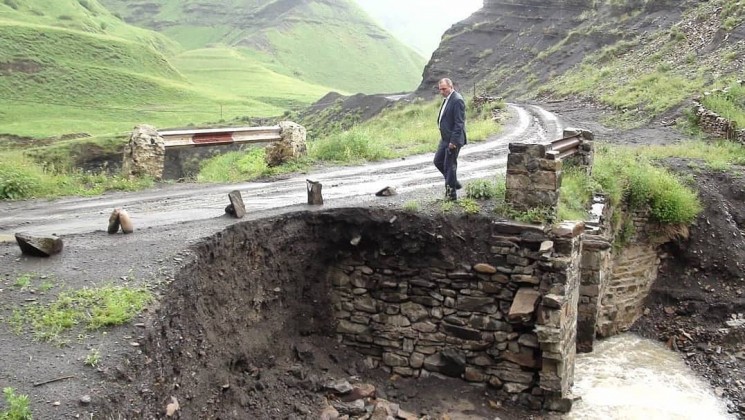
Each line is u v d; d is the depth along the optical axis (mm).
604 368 11469
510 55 59656
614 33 48094
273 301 8906
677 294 14172
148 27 190250
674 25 42156
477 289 9078
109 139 45875
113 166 44469
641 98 29641
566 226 8750
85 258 7445
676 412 9922
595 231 10945
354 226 9570
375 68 173250
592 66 43750
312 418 7801
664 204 14398
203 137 13156
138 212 9742
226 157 17859
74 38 88312
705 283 14305
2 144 50281
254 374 7949
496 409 8781
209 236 8062
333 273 9781
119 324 6188
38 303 6391
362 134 17328
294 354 9023
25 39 81750
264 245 8891
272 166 14680
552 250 8617
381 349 9602
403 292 9469
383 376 9438
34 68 76875
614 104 30922
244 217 9125
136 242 7945
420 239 9289
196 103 82000
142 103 77562
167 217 9273
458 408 8742
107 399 5348
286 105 95625
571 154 12586
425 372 9391
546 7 62250
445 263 9188
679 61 33812
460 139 9672
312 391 8375
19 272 7020
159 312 6504
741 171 16875
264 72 131125
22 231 8555
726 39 31828
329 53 174125
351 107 59750
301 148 15047
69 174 12953
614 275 13562
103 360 5684
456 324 9188
